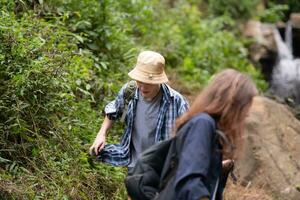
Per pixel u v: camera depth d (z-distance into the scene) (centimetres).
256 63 1095
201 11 1161
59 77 461
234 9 1188
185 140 272
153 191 293
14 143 439
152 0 902
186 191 260
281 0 1352
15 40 450
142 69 373
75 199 429
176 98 387
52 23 583
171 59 815
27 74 437
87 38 620
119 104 396
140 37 772
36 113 457
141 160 299
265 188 559
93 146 396
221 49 952
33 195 403
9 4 516
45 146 449
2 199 390
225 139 271
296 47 1254
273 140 606
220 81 279
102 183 464
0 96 437
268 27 1215
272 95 969
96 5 629
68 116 482
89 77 538
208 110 275
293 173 580
